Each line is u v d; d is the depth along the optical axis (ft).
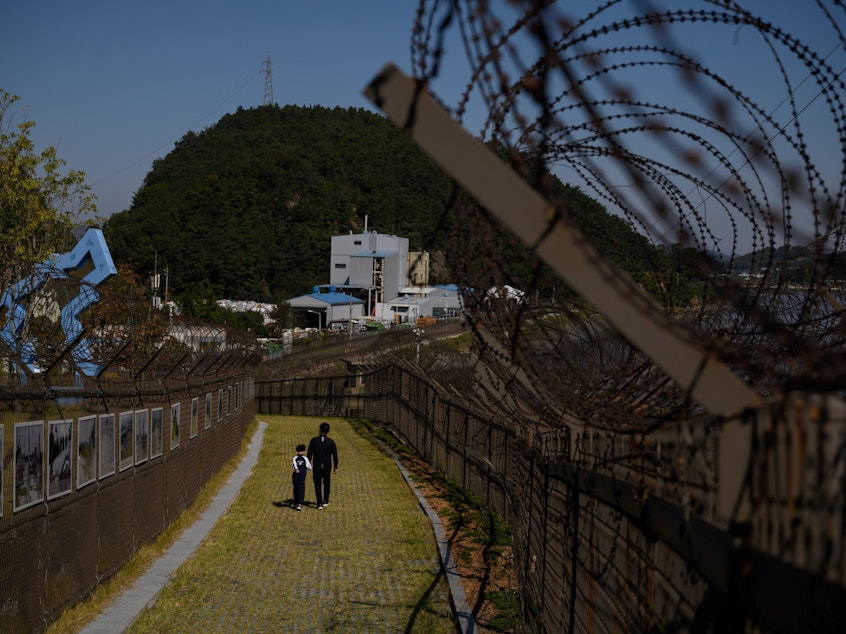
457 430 62.75
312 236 392.06
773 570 7.05
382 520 49.44
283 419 140.26
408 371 93.86
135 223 390.63
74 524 26.21
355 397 143.74
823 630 7.26
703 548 9.02
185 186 476.95
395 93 8.17
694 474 9.45
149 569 34.14
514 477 35.99
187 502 48.55
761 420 7.31
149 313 37.11
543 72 7.22
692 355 8.00
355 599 31.81
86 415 27.58
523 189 7.97
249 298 370.12
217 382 64.28
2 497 20.01
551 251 7.96
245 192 411.54
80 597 26.86
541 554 23.30
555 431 21.06
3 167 66.08
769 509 7.15
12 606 20.56
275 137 567.18
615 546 14.10
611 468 14.40
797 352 6.93
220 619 28.81
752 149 9.13
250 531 45.47
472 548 39.93
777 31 8.45
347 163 461.78
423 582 34.53
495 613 29.14
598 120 7.08
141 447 35.91
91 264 64.44
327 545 42.22
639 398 14.39
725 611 8.36
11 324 27.14
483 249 9.71
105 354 33.47
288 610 30.19
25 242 67.41
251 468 73.92
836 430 5.90
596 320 12.87
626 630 13.10
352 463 78.69
